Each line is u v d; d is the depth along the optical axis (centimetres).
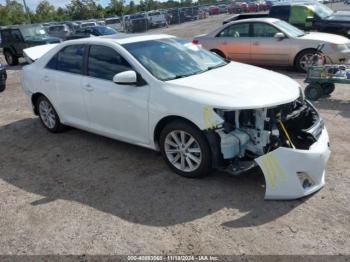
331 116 639
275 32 1048
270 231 344
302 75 993
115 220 380
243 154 413
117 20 3672
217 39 1141
